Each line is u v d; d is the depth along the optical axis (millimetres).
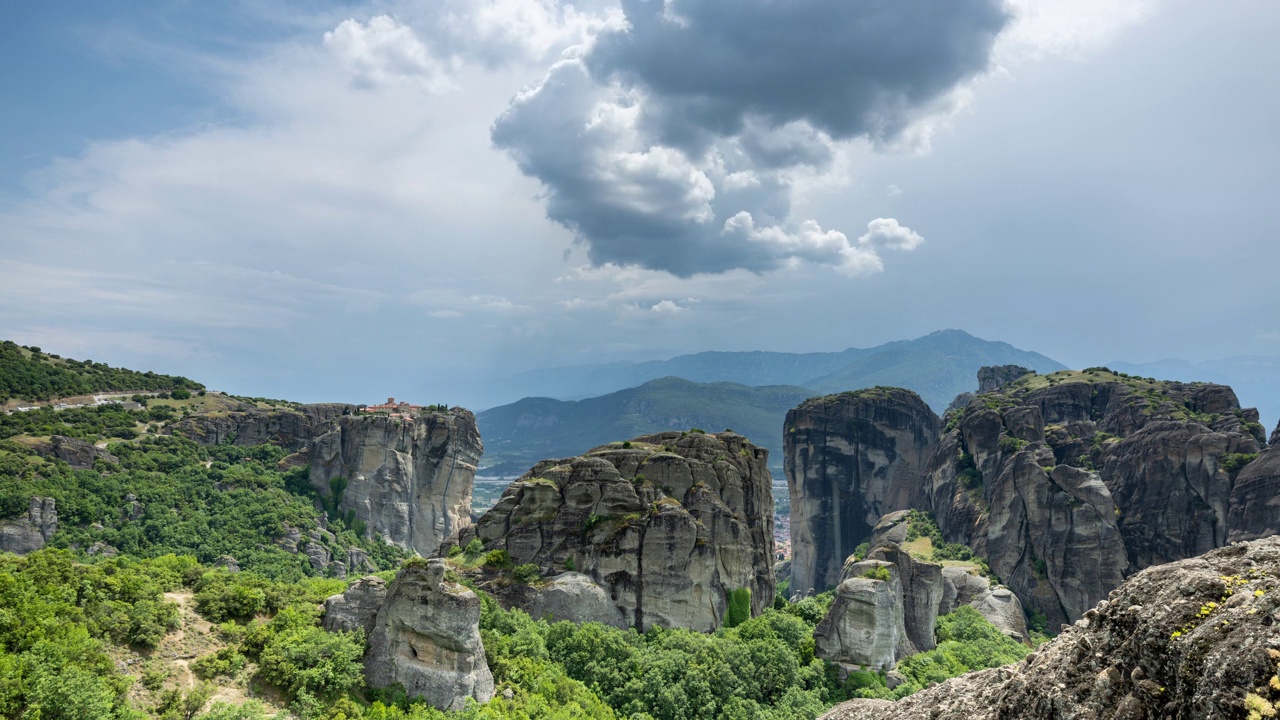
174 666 64812
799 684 96312
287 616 74438
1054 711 29453
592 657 91000
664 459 121188
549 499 115875
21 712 52719
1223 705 22562
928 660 106375
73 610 65062
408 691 69938
